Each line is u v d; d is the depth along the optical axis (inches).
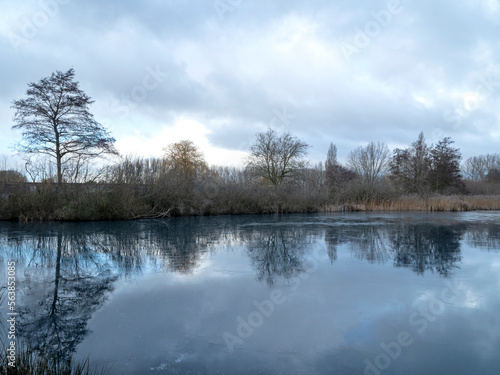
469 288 269.4
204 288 269.4
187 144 1675.7
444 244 472.7
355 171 1865.2
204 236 558.9
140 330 191.2
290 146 1353.3
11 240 501.0
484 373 147.9
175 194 939.3
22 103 1059.3
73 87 1107.9
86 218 766.5
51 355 161.0
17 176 812.0
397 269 329.7
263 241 506.0
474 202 1322.6
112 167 844.0
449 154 1744.6
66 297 248.1
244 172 1270.9
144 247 453.4
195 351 167.0
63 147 1126.4
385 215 1023.6
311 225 727.7
